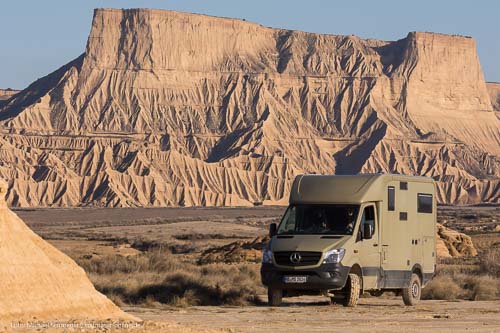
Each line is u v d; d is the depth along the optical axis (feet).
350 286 128.88
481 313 124.98
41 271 91.45
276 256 128.88
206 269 206.80
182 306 138.10
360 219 130.31
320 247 126.93
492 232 551.59
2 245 89.51
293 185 134.72
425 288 162.09
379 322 110.11
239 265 239.91
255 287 169.99
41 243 95.04
